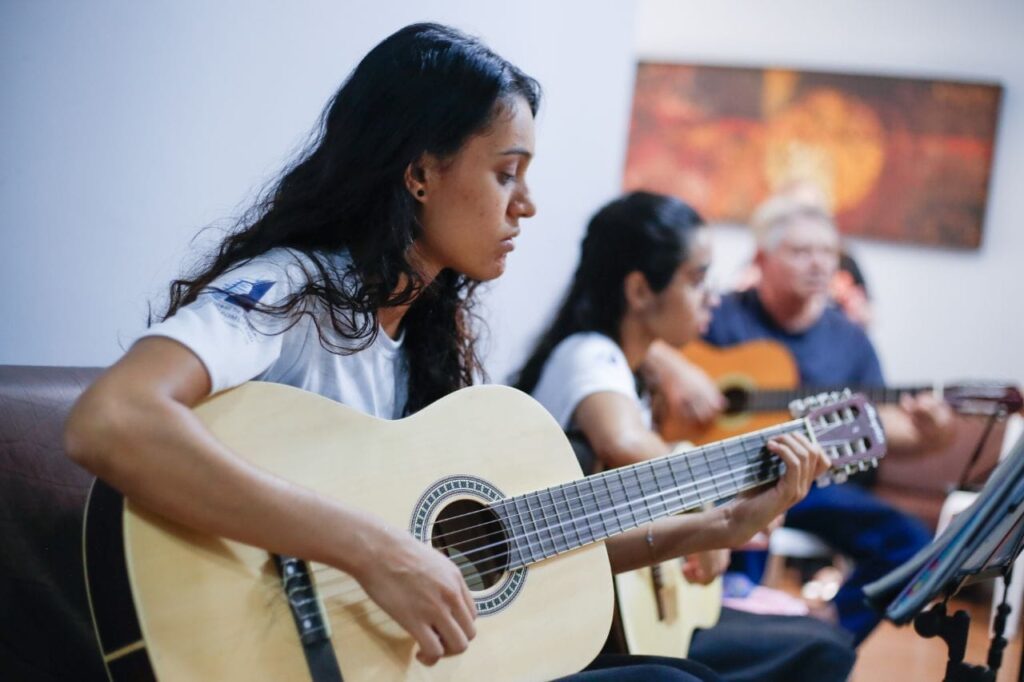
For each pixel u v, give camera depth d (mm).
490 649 1368
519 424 1497
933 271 5301
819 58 5418
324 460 1306
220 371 1190
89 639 1350
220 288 1259
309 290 1337
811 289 4688
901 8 5352
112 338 1924
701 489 1628
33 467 1336
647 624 1907
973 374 5273
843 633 2240
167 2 1937
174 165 1984
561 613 1445
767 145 5426
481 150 1442
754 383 4121
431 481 1378
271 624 1183
